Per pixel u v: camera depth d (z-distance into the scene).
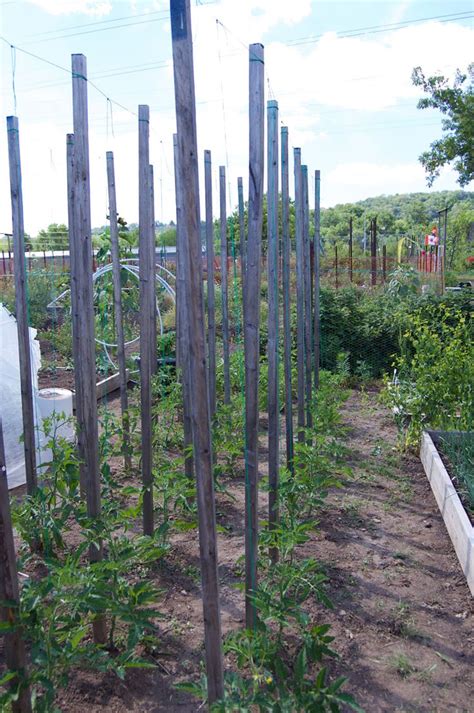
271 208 3.65
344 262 21.72
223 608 3.75
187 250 2.16
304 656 2.74
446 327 7.20
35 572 4.10
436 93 14.12
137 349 13.10
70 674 3.10
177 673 3.16
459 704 3.04
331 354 11.12
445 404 6.48
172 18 2.09
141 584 3.04
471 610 3.85
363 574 4.23
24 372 4.39
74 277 4.18
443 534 4.89
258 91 2.88
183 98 2.11
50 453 5.87
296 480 4.39
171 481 4.54
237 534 4.77
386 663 3.31
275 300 3.67
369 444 7.24
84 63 3.14
